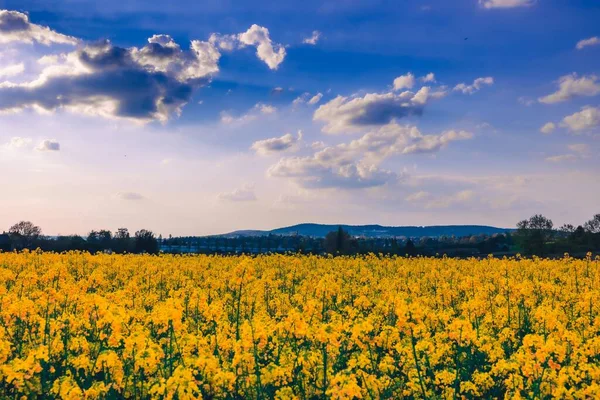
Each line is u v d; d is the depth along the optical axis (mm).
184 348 10055
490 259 37562
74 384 8594
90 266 31859
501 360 9633
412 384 9469
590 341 10742
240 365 8977
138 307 16797
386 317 14289
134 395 8891
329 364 9641
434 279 26531
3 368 8234
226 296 18094
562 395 8594
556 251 84375
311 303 11531
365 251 82812
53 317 14000
